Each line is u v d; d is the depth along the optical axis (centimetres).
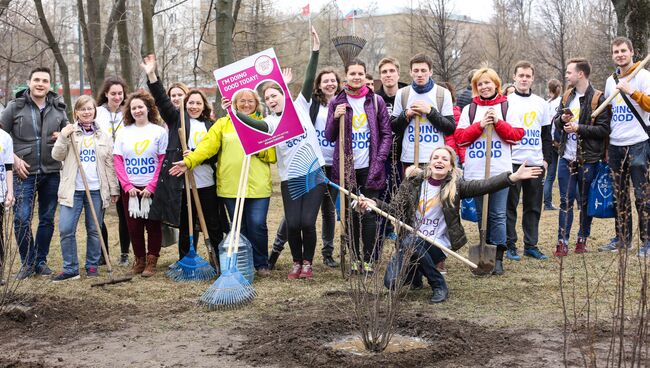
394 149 739
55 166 764
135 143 763
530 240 822
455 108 897
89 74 1552
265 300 644
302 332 518
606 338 500
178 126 755
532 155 805
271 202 1461
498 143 751
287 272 771
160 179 746
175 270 756
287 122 705
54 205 775
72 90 3894
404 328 531
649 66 1274
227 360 475
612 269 734
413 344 498
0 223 667
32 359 485
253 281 723
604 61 2500
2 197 700
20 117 751
